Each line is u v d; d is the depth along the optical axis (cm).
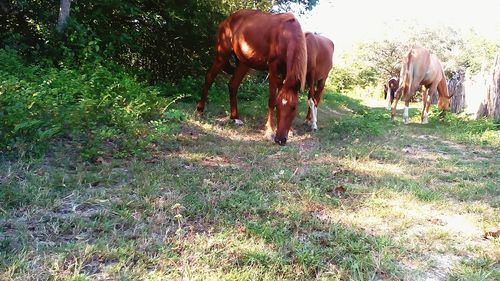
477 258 247
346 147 582
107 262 216
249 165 441
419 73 952
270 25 605
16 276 193
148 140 455
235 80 696
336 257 238
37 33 703
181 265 217
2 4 692
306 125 779
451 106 1468
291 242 249
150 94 636
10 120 383
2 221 253
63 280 195
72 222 259
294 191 357
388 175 432
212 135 584
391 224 293
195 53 919
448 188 393
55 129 393
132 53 878
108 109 511
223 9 877
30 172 336
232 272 210
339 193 359
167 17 840
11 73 549
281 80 646
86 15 743
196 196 322
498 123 977
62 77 562
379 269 224
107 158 412
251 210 300
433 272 229
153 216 278
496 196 379
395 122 966
